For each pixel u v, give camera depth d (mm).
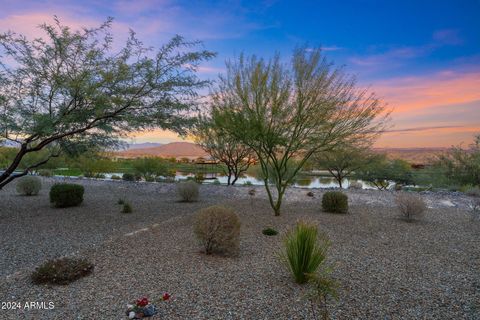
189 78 8367
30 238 6559
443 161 19141
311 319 3191
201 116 9820
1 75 7375
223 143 17062
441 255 5621
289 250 4297
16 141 8219
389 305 3531
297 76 8227
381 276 4484
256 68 8359
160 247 5871
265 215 9367
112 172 25188
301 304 3531
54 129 7422
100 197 13094
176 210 10219
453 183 18438
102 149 10516
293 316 3248
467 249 6039
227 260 5180
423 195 14141
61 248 5867
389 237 6957
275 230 7383
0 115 7273
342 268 4824
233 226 5566
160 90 8094
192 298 3674
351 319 3197
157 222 8305
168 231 7188
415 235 7172
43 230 7262
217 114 9031
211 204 11586
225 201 12422
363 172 24547
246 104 8453
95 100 7230
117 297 3695
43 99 7859
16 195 13094
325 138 8578
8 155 21906
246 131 8617
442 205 11812
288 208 10734
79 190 10742
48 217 8727
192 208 10656
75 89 7043
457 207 11391
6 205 10586
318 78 8234
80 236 6758
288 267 4344
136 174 23406
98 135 9578
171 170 26562
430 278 4426
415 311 3393
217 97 8984
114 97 7363
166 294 3605
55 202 10297
